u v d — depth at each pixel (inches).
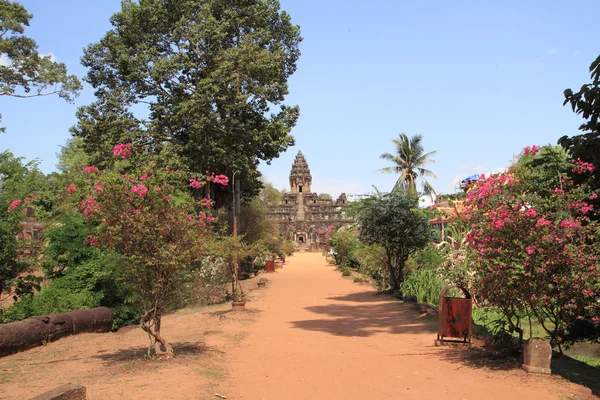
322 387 249.0
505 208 267.0
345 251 1346.0
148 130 956.6
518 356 290.2
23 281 504.1
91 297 501.4
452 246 635.5
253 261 1270.9
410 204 707.4
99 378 257.6
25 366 305.3
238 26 1066.1
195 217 327.0
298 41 1157.1
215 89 898.1
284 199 3361.2
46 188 893.8
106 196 291.7
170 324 518.3
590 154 308.5
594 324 280.8
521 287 265.3
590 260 250.7
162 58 971.9
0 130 629.9
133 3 1005.8
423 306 541.6
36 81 901.8
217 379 258.5
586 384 255.1
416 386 249.0
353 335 414.0
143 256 291.4
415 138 1590.8
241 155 971.3
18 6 877.2
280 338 398.0
